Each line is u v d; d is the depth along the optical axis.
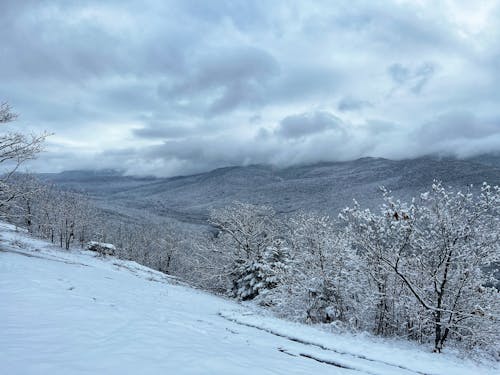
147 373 5.18
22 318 7.48
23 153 20.91
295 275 19.17
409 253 15.20
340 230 18.30
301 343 11.45
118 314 9.25
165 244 63.94
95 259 32.94
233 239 32.97
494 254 13.40
